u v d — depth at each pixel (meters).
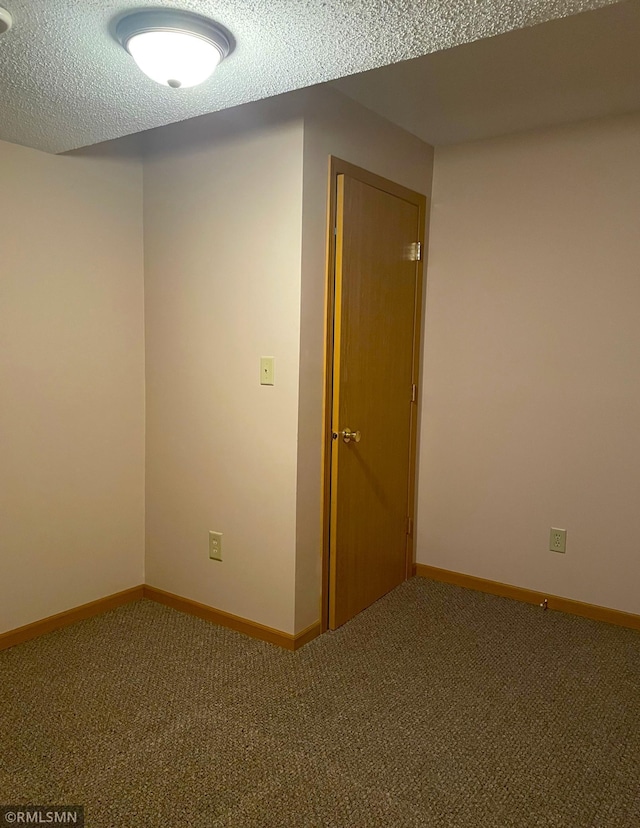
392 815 1.68
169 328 2.88
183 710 2.14
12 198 2.45
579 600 2.98
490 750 1.96
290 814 1.67
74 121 2.18
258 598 2.66
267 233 2.49
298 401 2.47
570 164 2.86
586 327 2.88
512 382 3.09
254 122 2.49
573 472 2.95
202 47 1.58
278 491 2.56
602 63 2.25
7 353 2.48
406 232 3.06
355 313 2.72
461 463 3.27
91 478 2.82
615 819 1.68
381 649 2.60
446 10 1.46
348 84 2.45
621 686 2.34
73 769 1.83
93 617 2.86
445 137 3.08
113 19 1.50
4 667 2.41
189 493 2.87
